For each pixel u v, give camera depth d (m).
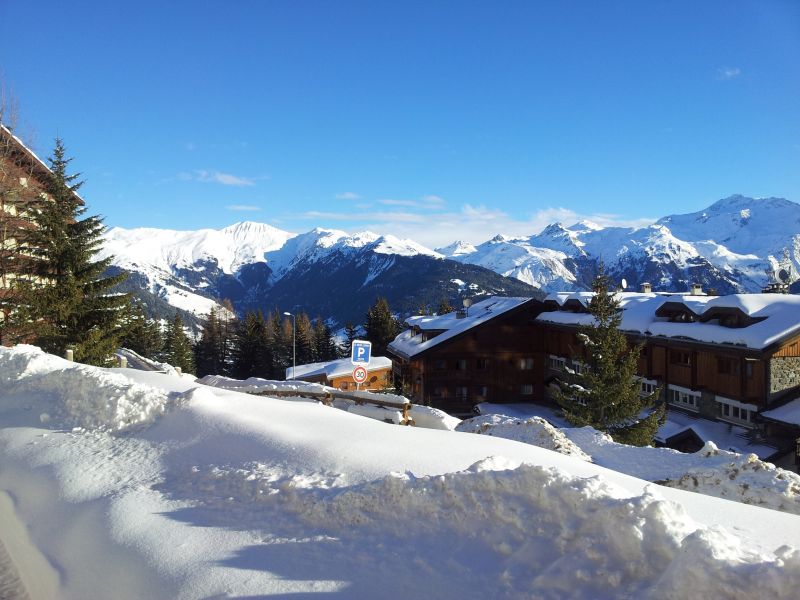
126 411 11.05
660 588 4.24
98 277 31.97
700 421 29.73
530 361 44.88
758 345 25.25
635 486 7.76
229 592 5.11
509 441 10.04
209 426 10.10
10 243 29.25
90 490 8.03
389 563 5.36
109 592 5.52
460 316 47.84
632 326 34.78
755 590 3.97
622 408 25.09
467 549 5.40
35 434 10.70
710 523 6.19
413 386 45.66
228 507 6.99
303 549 5.79
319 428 9.95
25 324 27.16
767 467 10.75
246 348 75.25
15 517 7.62
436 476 6.41
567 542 5.07
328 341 83.88
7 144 27.41
